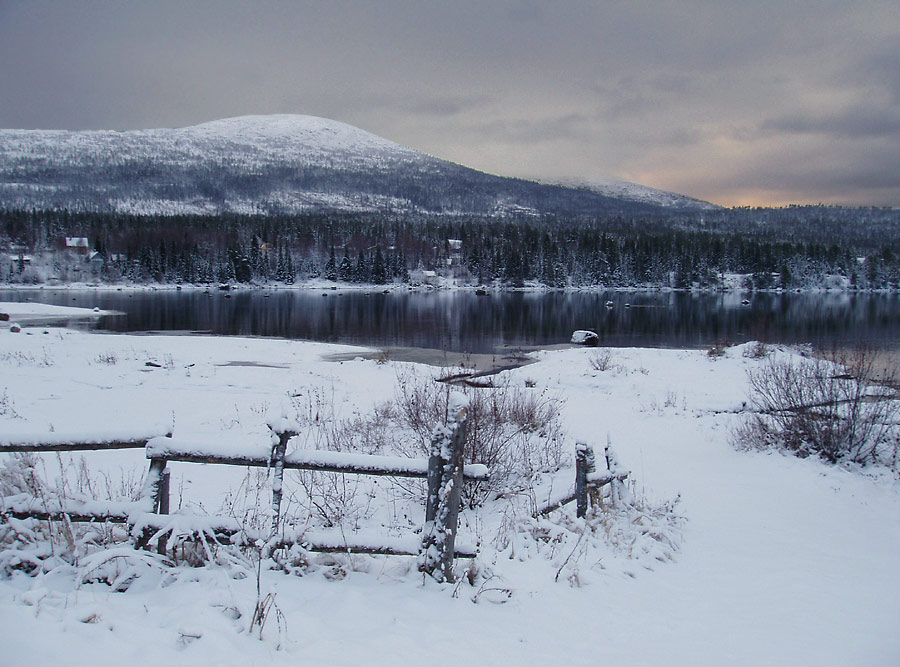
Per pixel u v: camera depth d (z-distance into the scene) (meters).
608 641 3.58
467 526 5.45
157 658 2.65
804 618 4.28
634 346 34.81
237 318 52.62
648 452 9.85
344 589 3.64
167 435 3.82
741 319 55.88
